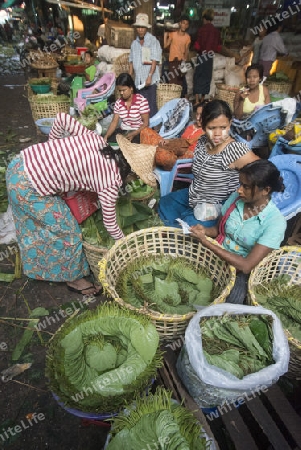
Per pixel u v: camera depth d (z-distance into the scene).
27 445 1.90
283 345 1.55
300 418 1.58
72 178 2.23
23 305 2.72
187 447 1.26
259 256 1.96
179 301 2.08
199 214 2.62
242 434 1.55
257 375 1.43
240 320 1.70
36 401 2.10
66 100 5.80
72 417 2.02
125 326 1.69
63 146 2.15
